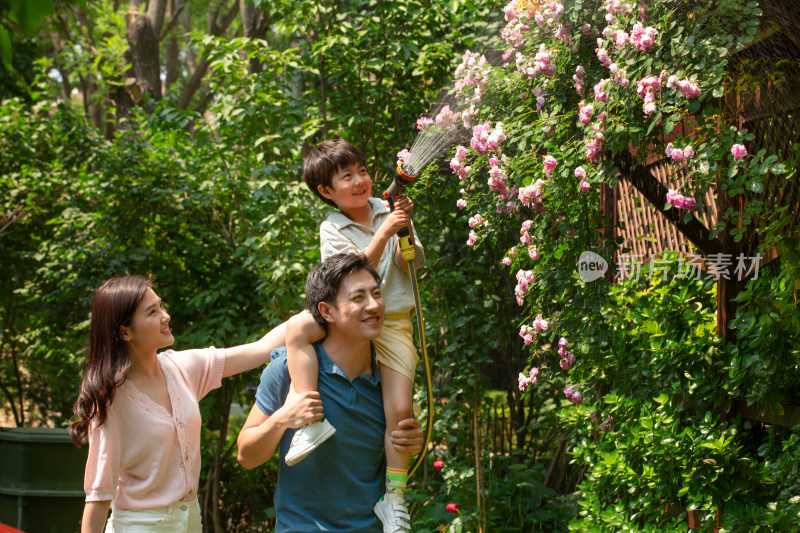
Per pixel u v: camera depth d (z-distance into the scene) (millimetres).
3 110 8984
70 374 9203
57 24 2127
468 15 6078
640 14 2990
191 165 6996
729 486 3391
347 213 2773
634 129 3031
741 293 3291
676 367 3682
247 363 2867
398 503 2248
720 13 2752
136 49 10695
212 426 8742
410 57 5855
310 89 6859
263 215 6195
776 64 2973
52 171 8828
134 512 2580
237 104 5941
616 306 3988
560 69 3506
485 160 3951
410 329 2604
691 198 2959
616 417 3994
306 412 2162
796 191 3133
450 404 5477
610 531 3871
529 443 6371
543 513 5367
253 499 7215
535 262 3930
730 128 2855
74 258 7289
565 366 4051
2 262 9492
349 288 2209
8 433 5570
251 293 6684
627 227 5203
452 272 5441
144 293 2600
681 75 2826
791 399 3379
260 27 9375
